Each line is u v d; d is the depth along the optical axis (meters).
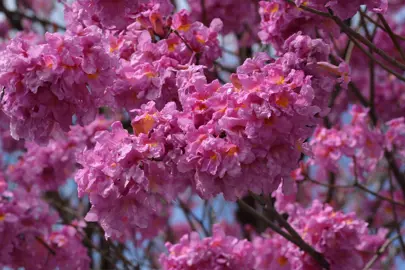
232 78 2.90
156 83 3.49
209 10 5.23
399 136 5.23
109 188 2.86
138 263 5.50
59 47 2.92
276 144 2.87
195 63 3.79
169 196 3.03
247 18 5.34
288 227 4.33
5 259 4.49
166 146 2.90
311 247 4.37
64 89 2.92
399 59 6.15
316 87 3.26
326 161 5.12
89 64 2.96
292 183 2.96
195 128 2.88
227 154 2.82
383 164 6.98
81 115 3.08
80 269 5.07
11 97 2.98
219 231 4.26
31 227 4.67
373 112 5.44
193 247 4.23
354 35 3.52
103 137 2.93
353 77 7.02
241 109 2.76
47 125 3.05
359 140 5.09
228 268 4.17
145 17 3.77
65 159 5.44
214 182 2.90
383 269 6.49
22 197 4.70
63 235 4.90
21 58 2.87
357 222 4.39
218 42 3.87
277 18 3.80
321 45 3.28
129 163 2.86
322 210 4.60
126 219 3.02
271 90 2.77
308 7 3.44
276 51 3.91
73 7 3.72
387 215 7.23
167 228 7.25
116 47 3.71
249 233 7.22
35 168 5.55
